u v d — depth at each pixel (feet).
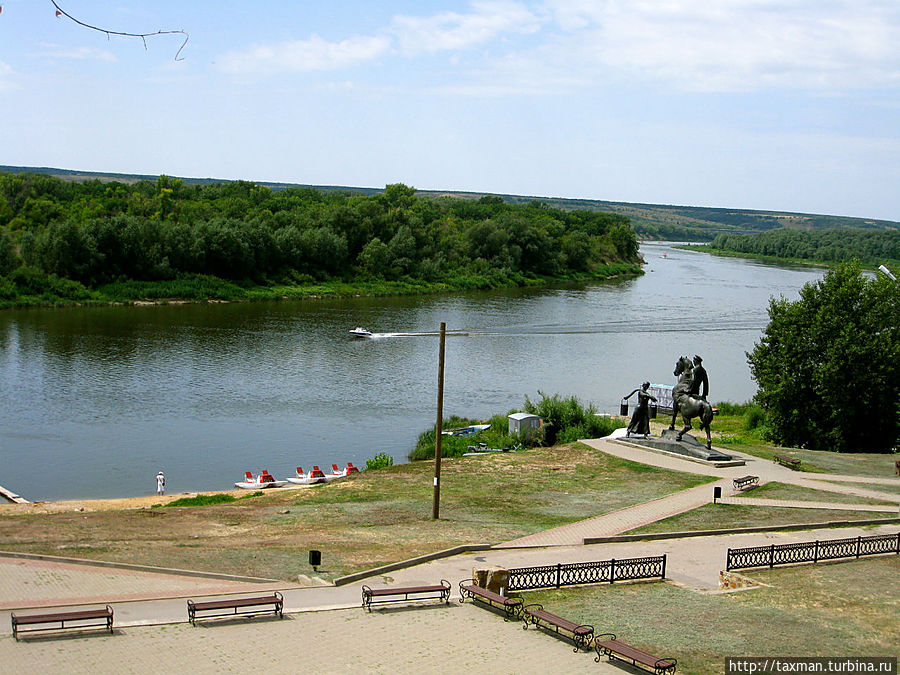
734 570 114.62
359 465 219.41
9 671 75.92
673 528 142.61
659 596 104.47
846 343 234.17
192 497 182.09
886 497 169.07
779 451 223.30
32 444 227.81
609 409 289.12
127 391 290.56
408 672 79.56
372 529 142.20
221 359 351.05
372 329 443.73
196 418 260.62
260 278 604.90
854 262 255.91
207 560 117.91
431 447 221.05
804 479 185.37
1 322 417.69
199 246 571.69
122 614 93.76
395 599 102.22
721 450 218.38
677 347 420.77
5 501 183.73
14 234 568.41
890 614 97.25
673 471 193.06
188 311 492.54
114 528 141.59
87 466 211.20
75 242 515.50
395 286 644.69
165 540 132.05
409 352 384.68
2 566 111.24
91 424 249.14
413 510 157.58
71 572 109.81
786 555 122.62
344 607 99.04
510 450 223.92
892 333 242.17
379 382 321.32
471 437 237.66
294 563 117.80
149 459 218.79
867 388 239.09
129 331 408.05
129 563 114.21
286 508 161.38
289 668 79.71
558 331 454.40
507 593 105.29
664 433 219.41
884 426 242.99
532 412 255.29
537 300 597.11
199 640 86.38
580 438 238.68
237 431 248.32
